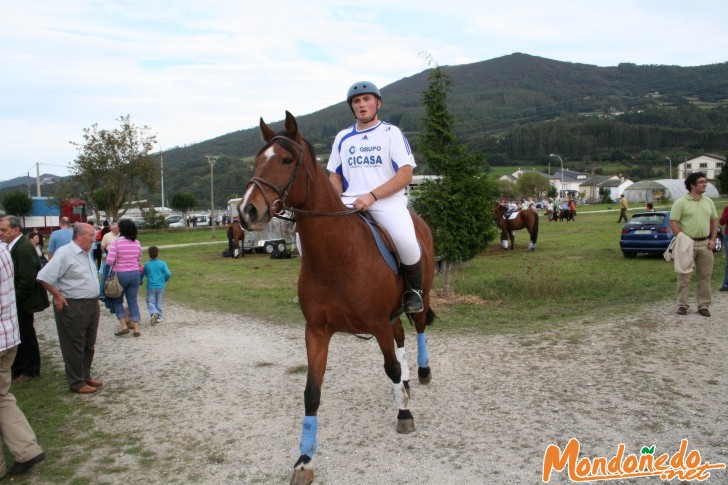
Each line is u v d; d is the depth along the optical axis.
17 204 40.94
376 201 3.97
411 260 4.10
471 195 10.78
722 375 5.19
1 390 3.78
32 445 3.83
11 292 3.89
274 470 3.76
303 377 5.89
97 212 38.22
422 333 5.30
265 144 3.39
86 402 5.36
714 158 92.88
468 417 4.51
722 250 15.34
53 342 8.24
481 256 18.06
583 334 7.04
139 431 4.58
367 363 6.26
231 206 22.58
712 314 7.65
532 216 19.06
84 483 3.68
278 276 15.60
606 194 70.00
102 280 8.23
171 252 25.41
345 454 3.93
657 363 5.64
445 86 10.99
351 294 3.61
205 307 10.70
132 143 37.16
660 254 15.99
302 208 3.45
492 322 8.23
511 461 3.69
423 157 11.20
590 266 14.23
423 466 3.68
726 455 3.65
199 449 4.16
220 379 5.96
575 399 4.78
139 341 7.94
